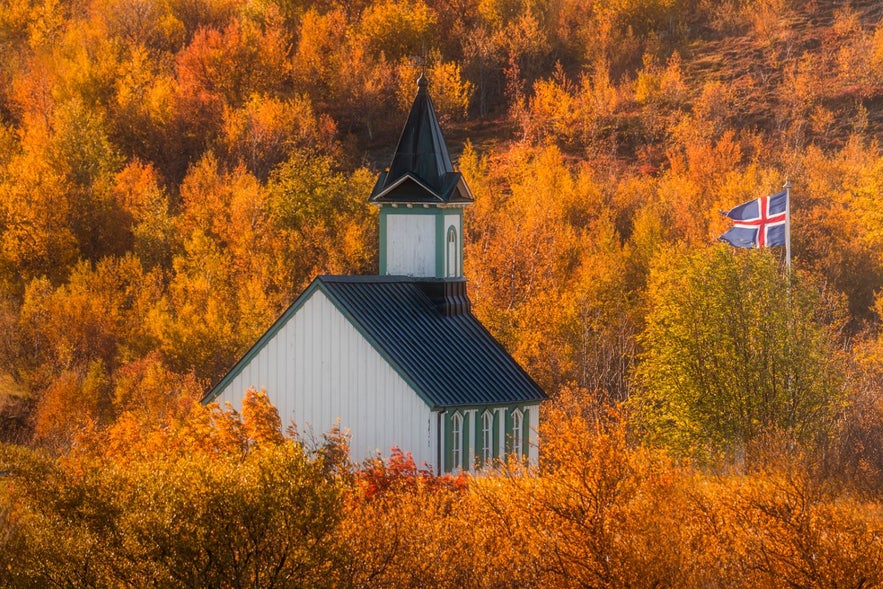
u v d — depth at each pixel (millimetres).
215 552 96562
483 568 109500
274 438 143750
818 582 108000
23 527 100125
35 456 103688
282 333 187875
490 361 187875
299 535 97875
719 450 190875
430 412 174625
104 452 138625
